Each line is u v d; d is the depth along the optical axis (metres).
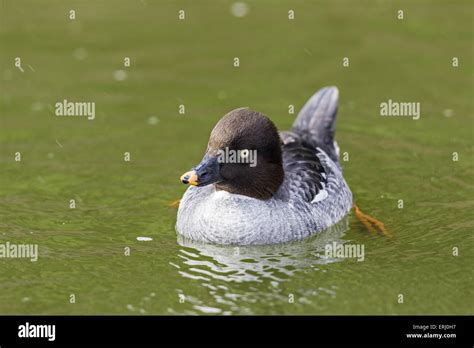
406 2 23.83
